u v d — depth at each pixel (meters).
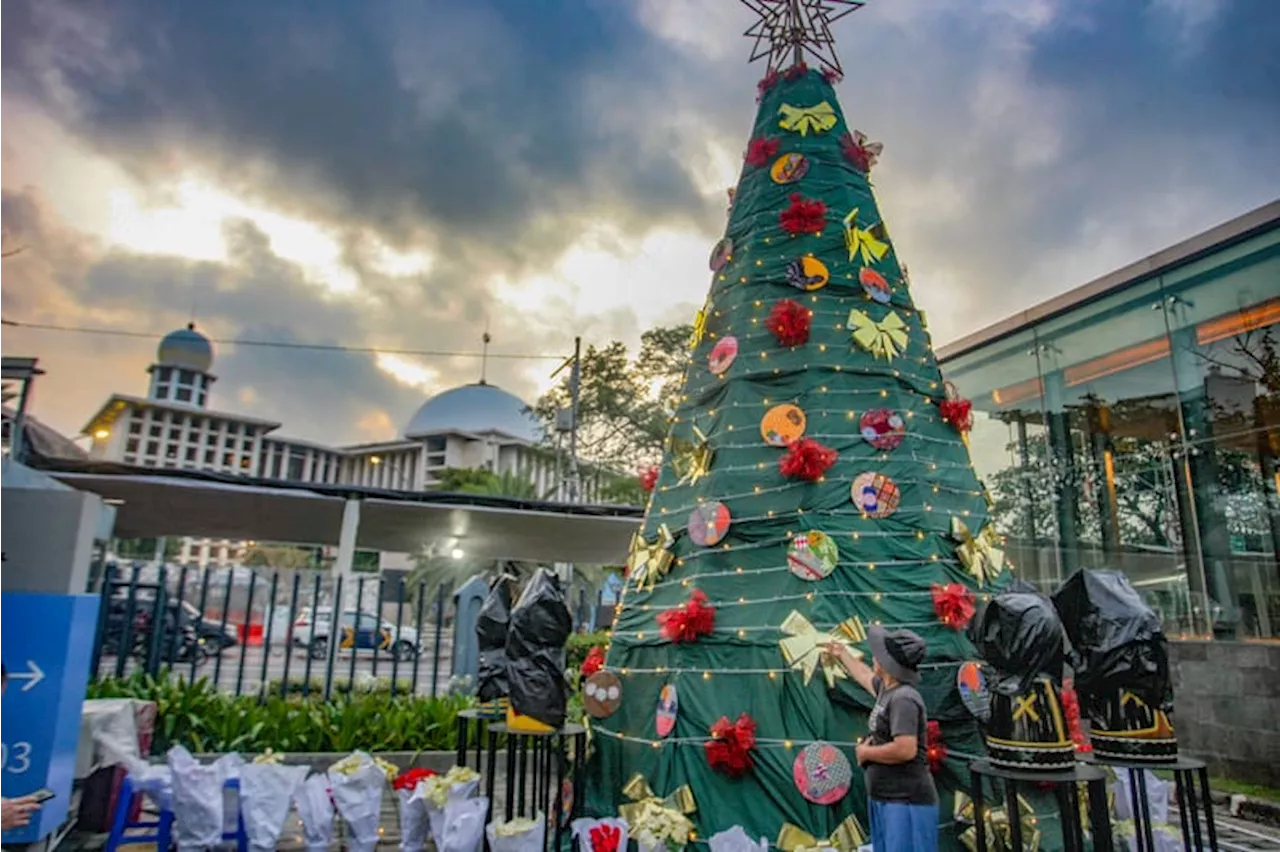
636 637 6.19
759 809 5.07
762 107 8.30
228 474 14.49
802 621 5.41
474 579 12.05
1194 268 11.48
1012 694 3.90
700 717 5.41
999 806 4.99
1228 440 10.95
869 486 5.96
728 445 6.44
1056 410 13.77
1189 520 11.39
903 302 7.24
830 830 4.89
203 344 81.50
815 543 5.71
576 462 26.20
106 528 10.88
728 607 5.76
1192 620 11.20
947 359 16.06
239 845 5.11
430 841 5.79
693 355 7.48
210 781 5.11
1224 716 9.79
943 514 6.11
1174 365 11.73
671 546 6.37
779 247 7.28
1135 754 4.38
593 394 29.09
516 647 5.41
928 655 5.34
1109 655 4.46
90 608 5.43
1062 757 3.79
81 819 5.95
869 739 4.05
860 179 7.74
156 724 7.95
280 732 8.23
